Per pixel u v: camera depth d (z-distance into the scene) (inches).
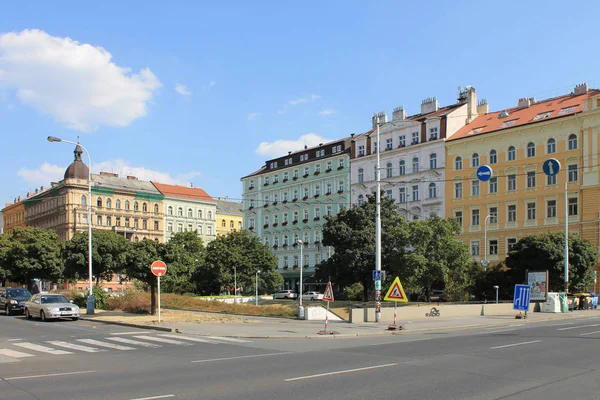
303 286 3169.3
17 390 419.5
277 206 3432.6
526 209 2285.9
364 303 1721.2
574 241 1859.0
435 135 2640.3
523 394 397.4
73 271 1594.5
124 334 882.8
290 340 812.0
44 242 2313.0
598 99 2089.1
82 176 3747.5
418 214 2657.5
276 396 390.9
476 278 1935.3
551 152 2226.9
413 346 711.7
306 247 3203.7
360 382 443.2
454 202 2524.6
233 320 1147.9
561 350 653.3
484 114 2748.5
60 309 1145.4
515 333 906.1
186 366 538.9
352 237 1811.0
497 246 2368.4
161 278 1250.6
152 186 4212.6
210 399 382.3
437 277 1695.4
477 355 609.9
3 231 4840.1
